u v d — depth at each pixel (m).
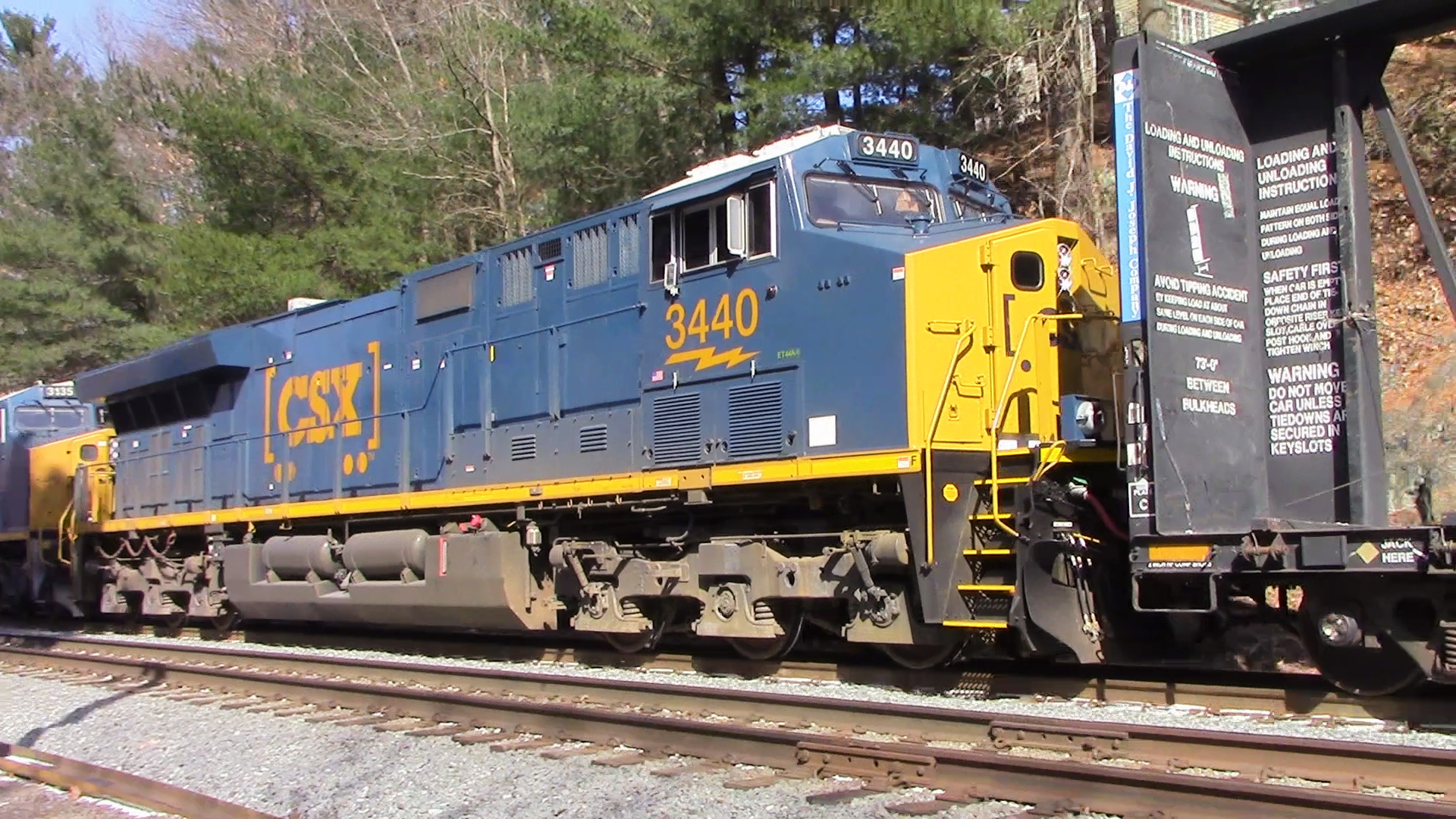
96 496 18.27
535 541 11.48
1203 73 7.87
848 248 9.08
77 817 6.61
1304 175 7.88
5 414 20.52
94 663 12.36
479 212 25.98
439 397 12.83
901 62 17.44
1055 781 5.70
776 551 9.84
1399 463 12.72
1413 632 6.98
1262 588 7.69
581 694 9.25
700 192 10.13
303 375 14.90
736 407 9.78
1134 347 7.46
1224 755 6.20
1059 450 8.28
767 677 10.05
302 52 34.12
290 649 14.52
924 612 8.40
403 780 7.08
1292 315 7.89
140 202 32.47
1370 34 7.58
